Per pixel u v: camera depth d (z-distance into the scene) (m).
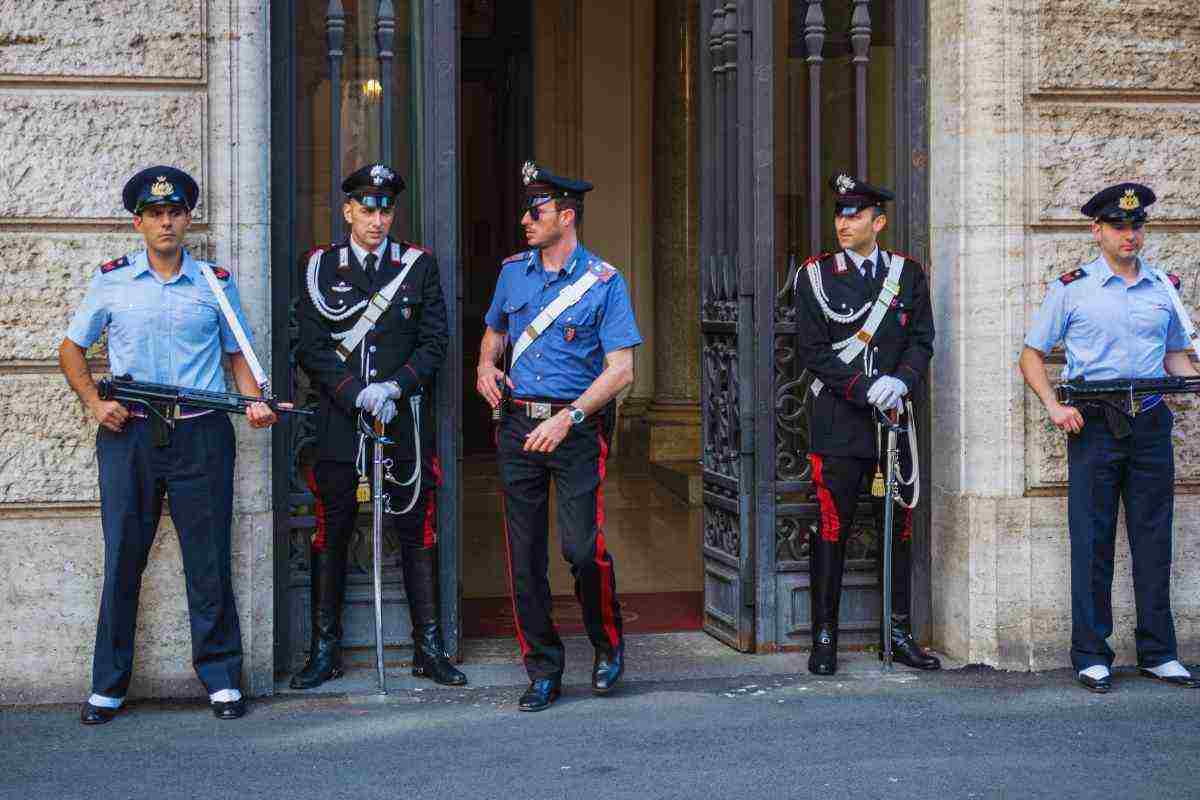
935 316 6.09
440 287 5.64
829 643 5.83
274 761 4.73
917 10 6.07
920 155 6.10
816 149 6.06
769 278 6.02
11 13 5.28
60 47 5.30
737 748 4.85
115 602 5.16
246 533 5.47
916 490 5.82
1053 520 5.89
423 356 5.53
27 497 5.36
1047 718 5.20
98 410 5.05
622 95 12.43
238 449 5.46
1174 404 5.96
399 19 5.84
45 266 5.34
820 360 5.71
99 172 5.35
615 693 5.54
